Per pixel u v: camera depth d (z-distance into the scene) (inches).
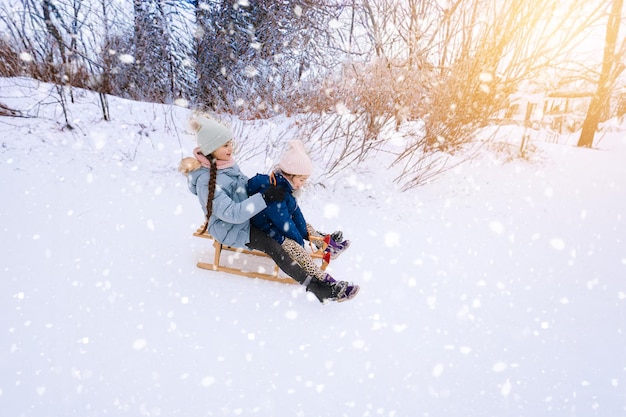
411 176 168.6
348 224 133.3
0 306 74.9
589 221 145.5
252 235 85.0
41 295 79.8
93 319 74.7
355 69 165.9
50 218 112.0
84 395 57.9
